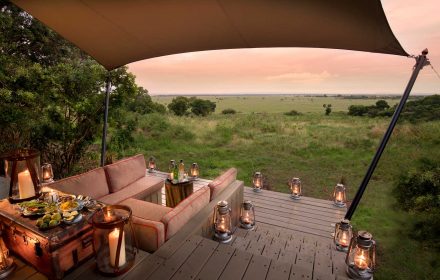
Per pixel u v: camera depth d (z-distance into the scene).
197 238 2.13
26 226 1.64
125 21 2.40
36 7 2.18
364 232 2.22
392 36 1.94
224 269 1.74
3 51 5.42
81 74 5.80
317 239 3.42
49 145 5.99
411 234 4.19
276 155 9.49
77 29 2.57
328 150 9.58
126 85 6.25
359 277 2.20
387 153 5.93
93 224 1.58
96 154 6.66
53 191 2.16
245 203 3.44
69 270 1.64
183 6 2.11
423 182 4.71
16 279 1.65
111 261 1.62
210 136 11.92
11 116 4.95
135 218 2.05
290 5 1.88
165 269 1.72
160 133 11.73
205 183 5.15
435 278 3.33
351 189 6.42
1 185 3.03
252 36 2.58
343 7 1.74
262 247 2.87
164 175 5.55
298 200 4.62
